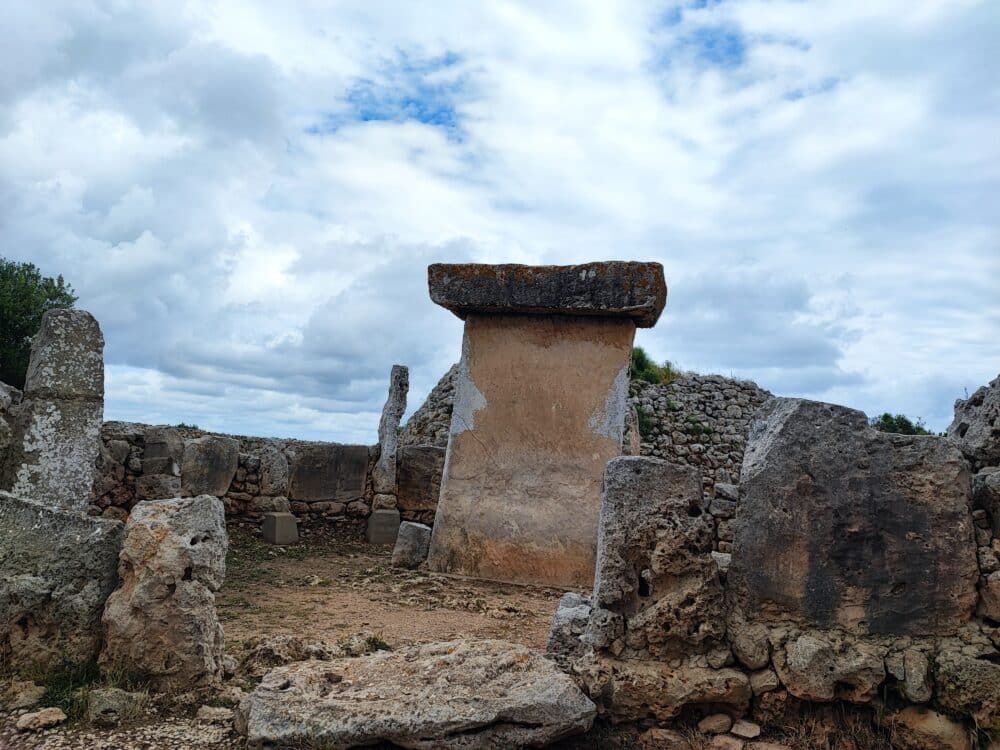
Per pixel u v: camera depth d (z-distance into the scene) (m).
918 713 4.01
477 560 8.91
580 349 9.11
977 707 3.90
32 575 4.41
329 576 8.52
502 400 9.23
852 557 4.21
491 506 8.99
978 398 5.54
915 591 4.14
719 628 4.27
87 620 4.38
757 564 4.28
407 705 3.80
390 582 8.27
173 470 9.59
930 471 4.23
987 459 4.96
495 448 9.15
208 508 4.62
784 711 4.14
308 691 3.98
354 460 11.22
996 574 4.09
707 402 18.48
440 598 7.56
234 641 5.54
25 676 4.29
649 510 4.40
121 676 4.25
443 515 9.14
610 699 4.19
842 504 4.25
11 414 6.88
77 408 7.00
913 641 4.11
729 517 6.84
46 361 6.89
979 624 4.11
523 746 3.79
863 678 4.03
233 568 8.60
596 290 8.74
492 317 9.38
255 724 3.72
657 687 4.12
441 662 4.19
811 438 4.34
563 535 8.72
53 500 6.79
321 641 5.34
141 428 10.20
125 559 4.39
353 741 3.66
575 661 4.51
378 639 5.41
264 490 10.47
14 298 15.30
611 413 8.91
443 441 14.87
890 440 4.29
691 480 4.45
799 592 4.22
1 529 4.53
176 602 4.34
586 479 8.83
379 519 10.88
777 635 4.18
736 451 17.67
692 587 4.30
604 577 4.35
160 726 3.97
